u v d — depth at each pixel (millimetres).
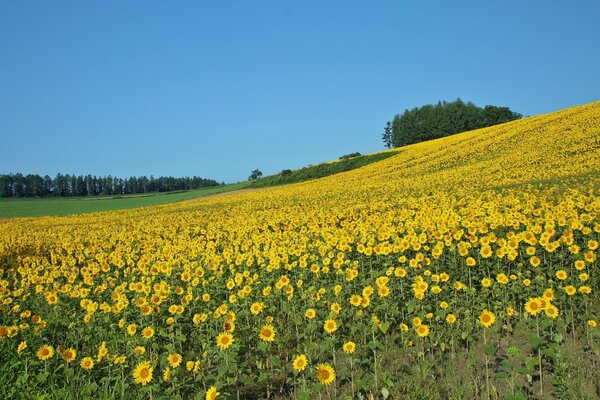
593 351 6555
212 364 6953
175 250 16719
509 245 9820
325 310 8445
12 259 19422
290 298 8781
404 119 116625
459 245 10797
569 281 9000
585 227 11367
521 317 7828
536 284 8711
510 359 6691
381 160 58875
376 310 7680
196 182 149500
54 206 69938
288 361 7312
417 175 39625
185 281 11086
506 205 18141
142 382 5855
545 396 5738
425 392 5941
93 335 8281
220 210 33031
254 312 7707
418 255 9594
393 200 26016
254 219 23797
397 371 6660
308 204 29234
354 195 31062
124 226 29125
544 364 6473
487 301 8625
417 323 6859
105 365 7117
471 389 5930
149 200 71812
